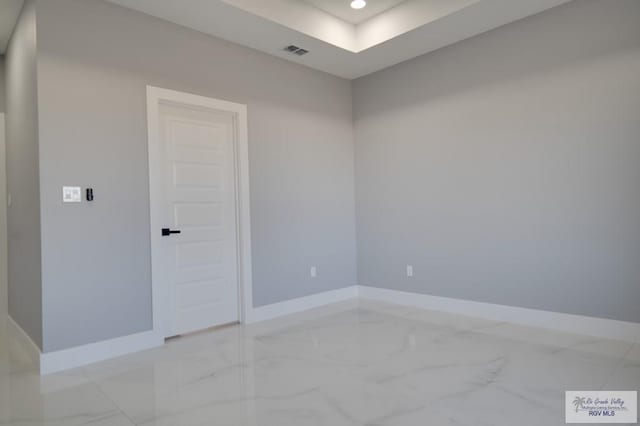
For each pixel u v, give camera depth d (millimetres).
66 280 3016
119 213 3285
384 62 4656
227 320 4098
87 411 2338
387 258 4938
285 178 4516
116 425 2180
